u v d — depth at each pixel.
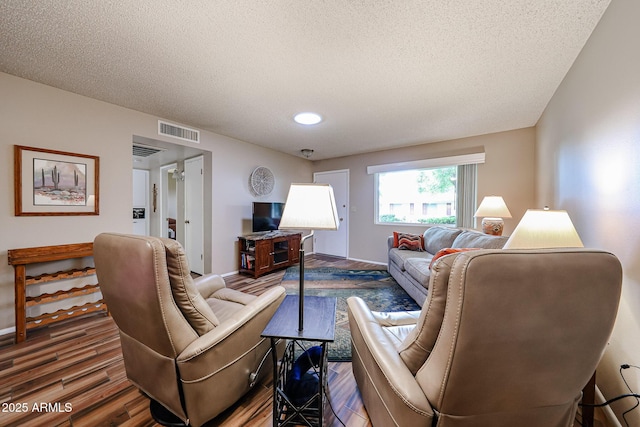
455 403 0.75
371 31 1.58
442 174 4.23
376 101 2.60
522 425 0.81
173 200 5.50
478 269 0.64
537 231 1.36
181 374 1.11
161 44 1.72
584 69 1.74
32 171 2.21
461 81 2.21
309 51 1.79
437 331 0.84
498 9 1.41
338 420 1.29
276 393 1.18
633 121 1.19
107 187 2.65
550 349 0.69
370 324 1.26
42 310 2.33
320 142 4.23
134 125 2.86
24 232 2.19
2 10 1.40
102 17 1.47
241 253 4.08
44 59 1.89
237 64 1.95
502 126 3.38
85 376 1.58
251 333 1.37
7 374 1.59
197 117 3.08
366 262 4.92
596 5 1.39
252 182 4.30
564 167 2.19
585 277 0.66
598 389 1.45
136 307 1.09
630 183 1.22
